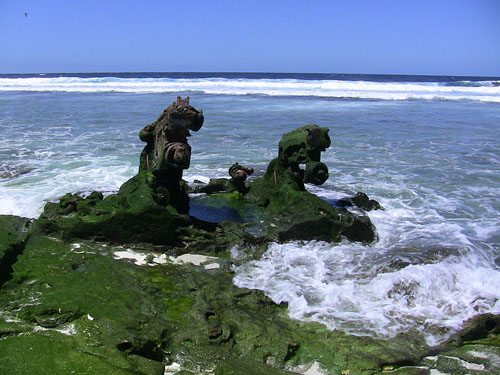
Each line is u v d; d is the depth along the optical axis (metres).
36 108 26.50
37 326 4.24
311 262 6.16
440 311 5.09
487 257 6.77
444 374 4.12
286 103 32.19
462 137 17.89
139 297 4.91
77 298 4.64
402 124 21.55
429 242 7.19
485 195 10.13
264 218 7.46
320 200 7.34
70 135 16.75
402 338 4.58
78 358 3.75
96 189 9.78
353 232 7.13
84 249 6.14
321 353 4.32
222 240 6.64
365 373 4.07
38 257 5.70
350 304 5.16
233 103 31.66
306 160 7.76
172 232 6.54
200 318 4.62
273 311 5.04
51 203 7.18
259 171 11.84
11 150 13.78
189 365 4.07
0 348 3.81
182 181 9.03
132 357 3.92
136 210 6.43
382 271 5.97
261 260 6.32
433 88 48.03
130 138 16.22
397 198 9.84
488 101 36.81
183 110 7.00
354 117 23.92
